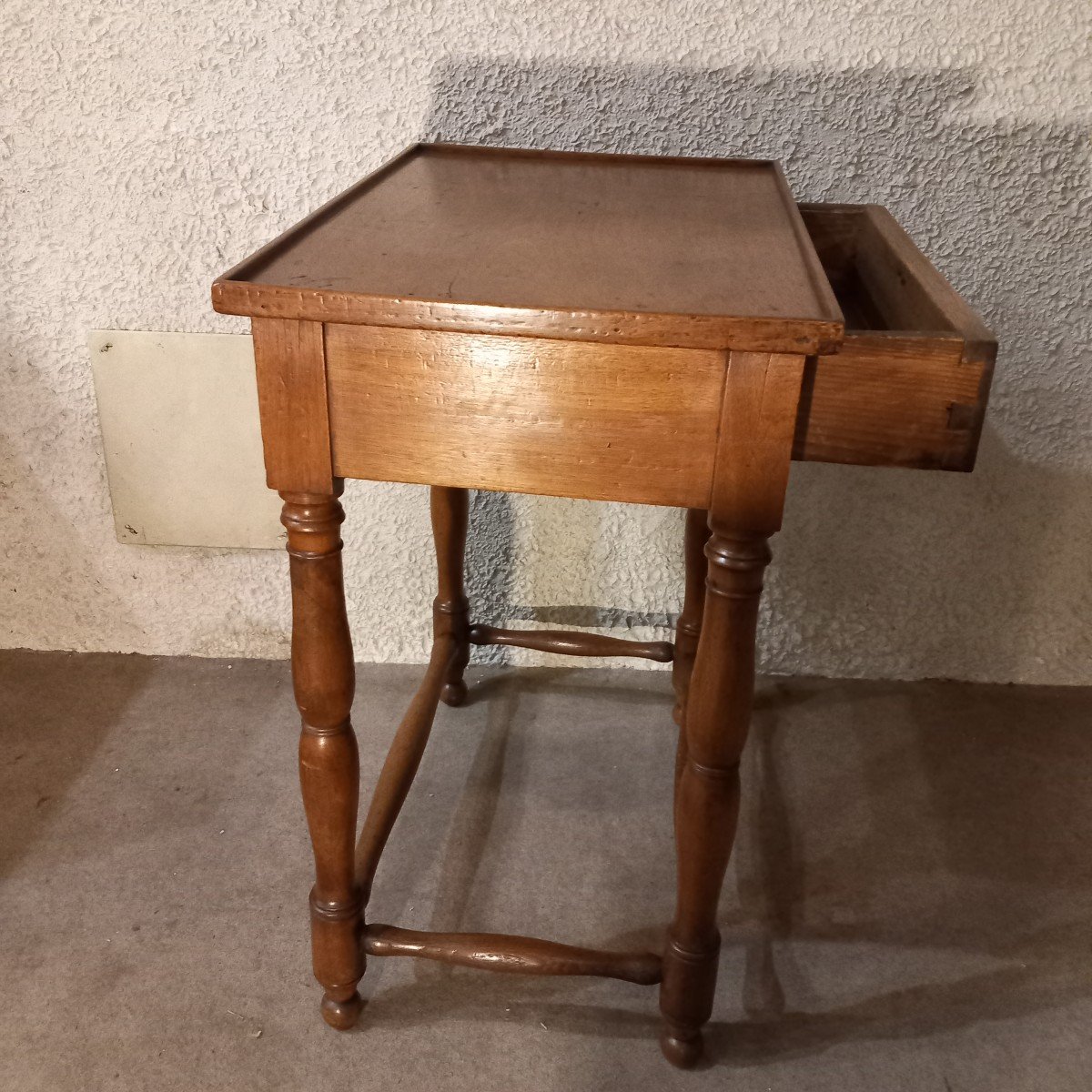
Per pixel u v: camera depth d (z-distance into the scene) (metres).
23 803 1.20
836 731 1.34
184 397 1.28
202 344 1.25
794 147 1.15
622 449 0.70
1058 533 1.32
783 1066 0.93
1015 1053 0.95
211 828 1.17
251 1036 0.94
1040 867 1.15
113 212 1.20
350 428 0.72
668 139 1.16
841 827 1.20
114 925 1.05
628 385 0.67
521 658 1.45
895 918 1.08
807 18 1.09
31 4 1.10
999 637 1.40
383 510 1.35
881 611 1.39
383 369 0.69
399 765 1.08
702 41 1.11
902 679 1.44
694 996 0.90
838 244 1.08
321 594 0.79
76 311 1.25
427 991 0.99
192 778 1.24
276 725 1.33
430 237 0.78
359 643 1.45
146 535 1.37
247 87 1.14
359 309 0.65
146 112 1.15
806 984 1.01
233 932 1.04
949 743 1.33
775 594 1.39
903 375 0.66
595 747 1.31
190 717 1.35
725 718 0.77
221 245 1.22
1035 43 1.08
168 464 1.33
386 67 1.13
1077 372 1.23
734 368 0.66
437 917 1.06
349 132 1.17
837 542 1.34
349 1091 0.90
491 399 0.69
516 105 1.15
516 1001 0.99
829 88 1.12
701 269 0.72
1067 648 1.40
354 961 0.92
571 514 1.34
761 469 0.68
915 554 1.34
